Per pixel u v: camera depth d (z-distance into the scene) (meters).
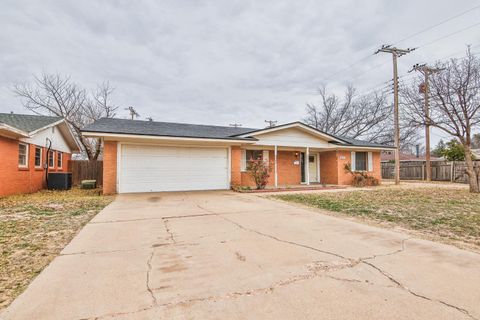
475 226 5.25
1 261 3.35
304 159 16.66
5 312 2.17
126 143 11.28
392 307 2.25
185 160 12.29
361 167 16.64
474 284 2.70
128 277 2.87
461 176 18.17
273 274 2.95
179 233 4.72
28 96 21.11
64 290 2.56
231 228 5.09
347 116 29.77
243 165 14.50
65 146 18.03
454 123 11.55
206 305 2.29
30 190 12.17
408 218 6.05
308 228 5.11
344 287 2.63
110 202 8.45
